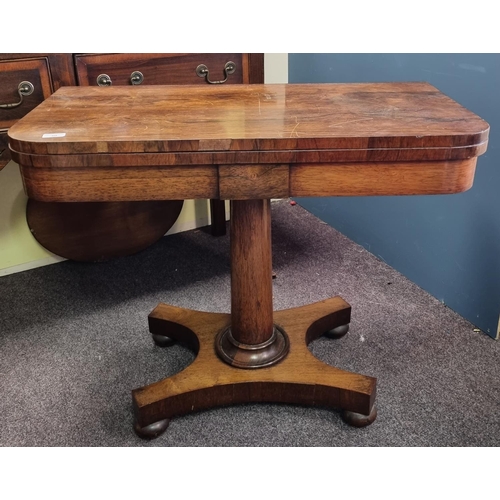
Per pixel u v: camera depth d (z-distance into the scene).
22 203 1.97
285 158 1.05
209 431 1.35
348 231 2.16
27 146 1.05
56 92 1.37
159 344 1.62
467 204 1.60
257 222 1.31
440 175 1.08
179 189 1.10
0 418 1.39
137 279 1.97
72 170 1.07
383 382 1.47
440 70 1.61
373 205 1.99
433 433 1.32
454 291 1.72
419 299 1.80
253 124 1.12
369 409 1.32
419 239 1.81
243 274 1.36
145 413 1.30
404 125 1.10
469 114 1.17
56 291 1.91
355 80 1.94
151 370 1.54
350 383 1.33
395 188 1.09
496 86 1.45
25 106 1.49
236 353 1.40
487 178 1.52
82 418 1.39
